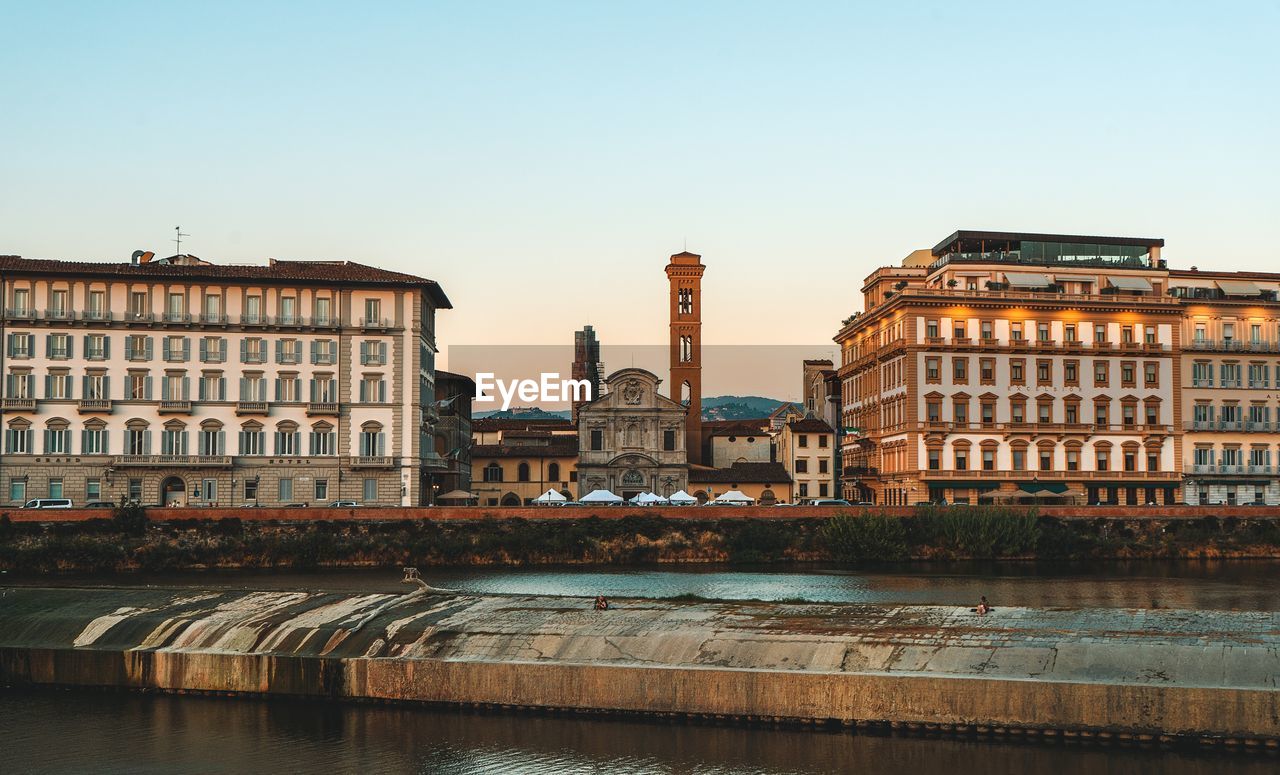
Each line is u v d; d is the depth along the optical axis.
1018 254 148.38
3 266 122.62
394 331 130.12
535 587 92.31
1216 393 144.62
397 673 59.38
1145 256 151.12
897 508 120.25
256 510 111.19
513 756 51.09
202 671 62.28
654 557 114.81
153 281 125.12
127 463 123.06
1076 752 50.28
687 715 55.59
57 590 76.94
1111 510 121.75
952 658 55.56
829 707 54.16
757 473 162.75
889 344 146.25
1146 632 58.16
